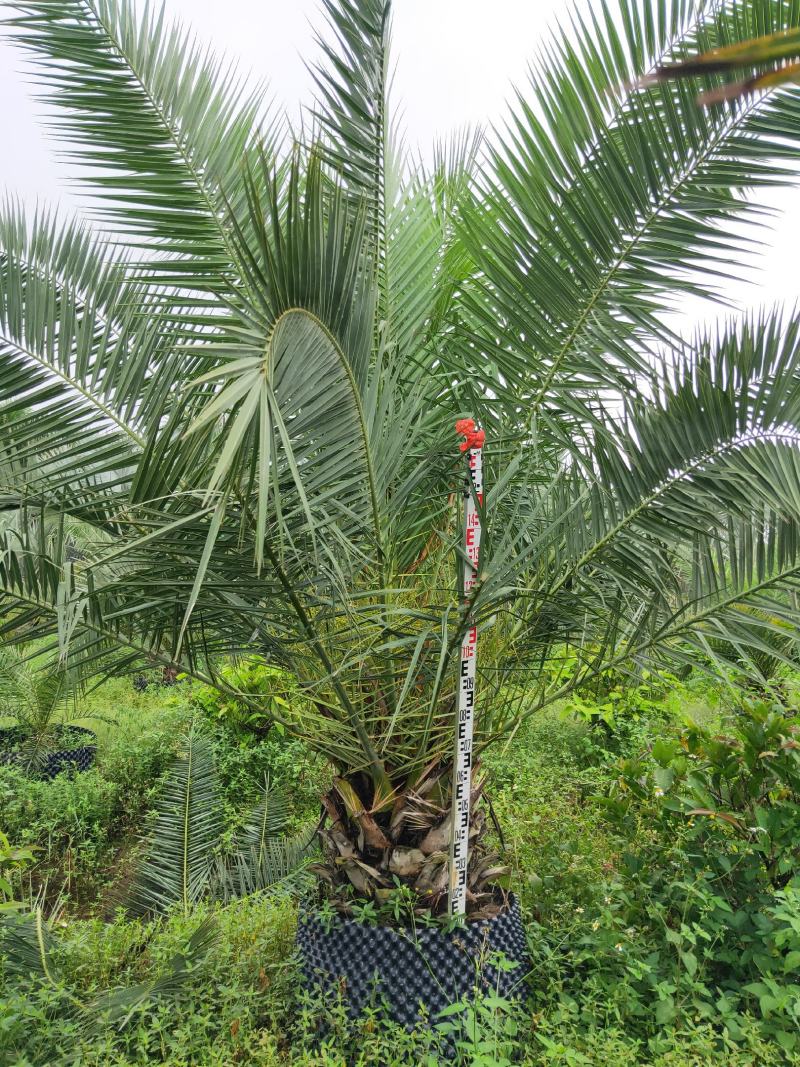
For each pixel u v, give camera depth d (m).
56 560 2.77
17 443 2.71
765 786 3.40
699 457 2.74
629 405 2.81
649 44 2.54
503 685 3.14
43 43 2.92
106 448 2.81
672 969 2.71
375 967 2.61
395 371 2.97
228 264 3.02
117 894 3.88
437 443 2.66
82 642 2.85
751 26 2.46
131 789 5.42
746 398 2.60
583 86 2.60
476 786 3.00
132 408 2.84
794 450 2.57
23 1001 2.32
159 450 2.36
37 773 5.73
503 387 3.04
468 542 2.61
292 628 2.77
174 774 4.27
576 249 2.75
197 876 3.78
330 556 2.43
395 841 2.83
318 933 2.79
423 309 3.25
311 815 4.84
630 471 2.84
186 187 3.06
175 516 2.39
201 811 4.09
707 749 3.48
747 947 2.83
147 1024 2.52
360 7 2.95
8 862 4.14
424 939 2.62
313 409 2.22
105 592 2.64
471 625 2.62
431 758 2.91
